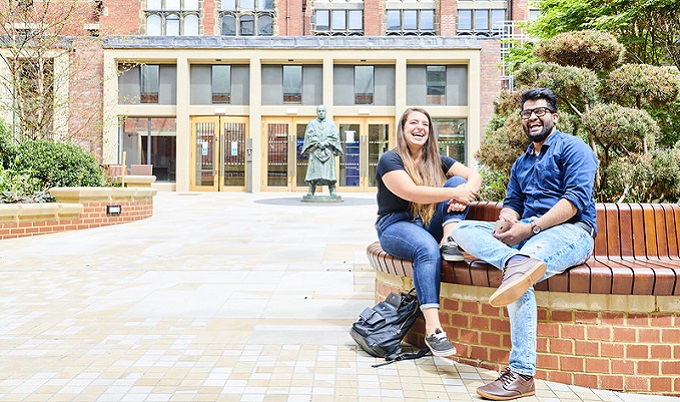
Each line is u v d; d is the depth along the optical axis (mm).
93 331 4273
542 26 13094
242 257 7914
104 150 25094
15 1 14656
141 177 21266
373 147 26891
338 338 4137
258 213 14969
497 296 2982
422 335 3902
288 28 31109
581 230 3289
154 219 13344
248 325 4465
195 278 6418
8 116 16906
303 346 3943
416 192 3697
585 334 3297
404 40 26203
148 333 4234
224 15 30969
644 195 4730
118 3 30141
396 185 3756
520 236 3312
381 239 3914
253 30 31047
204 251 8461
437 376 3412
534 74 5258
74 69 18656
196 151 26797
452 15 31594
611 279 3203
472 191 3766
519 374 3121
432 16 32062
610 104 4820
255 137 26234
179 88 26188
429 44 26188
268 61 26562
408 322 3742
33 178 11867
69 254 8133
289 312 4879
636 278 3178
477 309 3604
